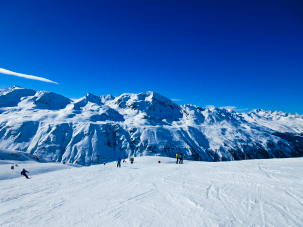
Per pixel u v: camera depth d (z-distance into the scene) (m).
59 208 8.59
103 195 10.16
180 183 11.16
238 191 8.27
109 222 6.44
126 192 10.30
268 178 9.79
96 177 17.19
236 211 6.25
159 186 10.95
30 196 11.33
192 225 5.63
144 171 18.88
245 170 12.95
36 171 34.25
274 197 7.03
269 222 5.28
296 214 5.50
